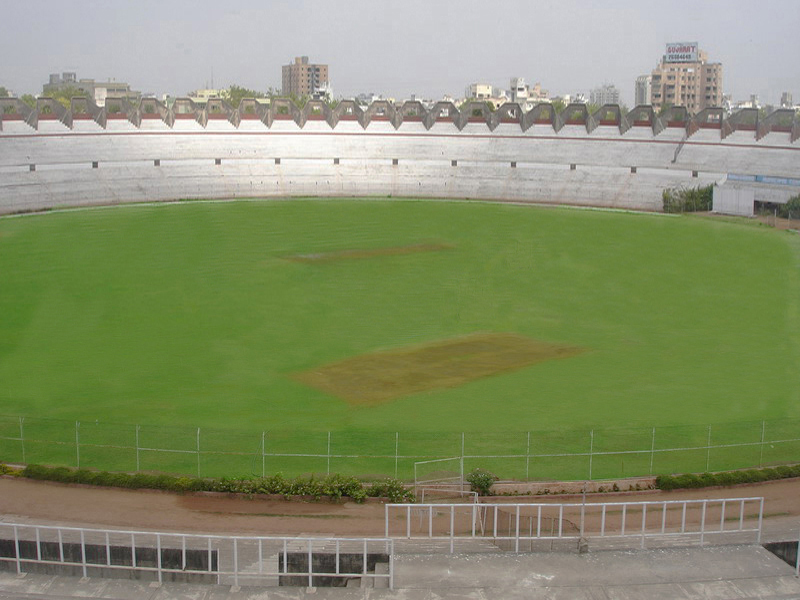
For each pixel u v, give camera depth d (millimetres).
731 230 106938
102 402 47375
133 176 130875
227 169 136875
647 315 66688
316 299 70188
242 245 92438
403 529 33562
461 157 142875
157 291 72062
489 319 64938
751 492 37375
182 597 24938
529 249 92812
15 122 128625
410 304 69062
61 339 59000
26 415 45500
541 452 41531
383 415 45750
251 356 55562
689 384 51125
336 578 27062
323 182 138500
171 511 35188
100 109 135750
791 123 130875
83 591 25297
